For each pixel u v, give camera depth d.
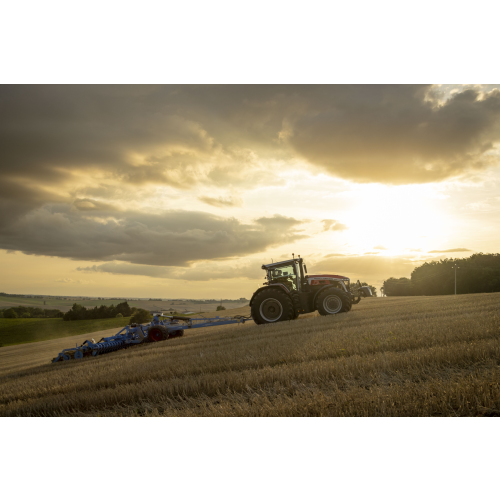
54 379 8.34
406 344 6.59
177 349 10.94
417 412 3.68
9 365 19.58
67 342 36.53
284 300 14.66
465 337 6.57
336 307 14.74
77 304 72.19
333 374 5.27
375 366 5.29
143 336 15.33
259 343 9.01
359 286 16.88
